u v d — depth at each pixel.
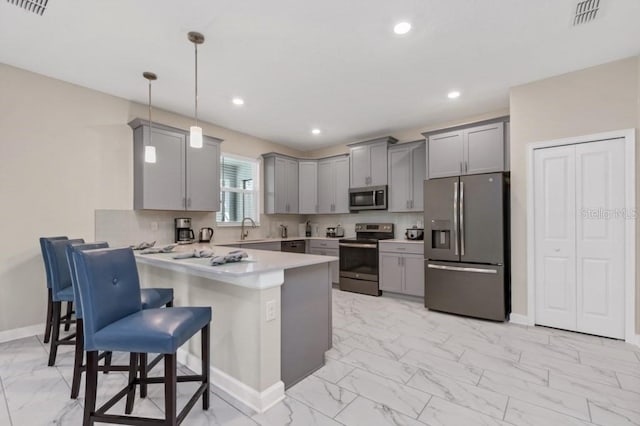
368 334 2.93
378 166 4.84
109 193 3.37
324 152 5.94
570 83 2.93
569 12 2.07
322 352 2.29
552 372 2.18
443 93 3.40
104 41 2.39
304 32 2.28
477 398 1.87
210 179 4.12
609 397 1.87
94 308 1.39
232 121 4.35
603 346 2.62
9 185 2.74
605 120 2.77
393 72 2.91
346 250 4.82
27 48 2.49
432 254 3.70
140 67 2.80
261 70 2.86
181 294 2.35
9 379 2.05
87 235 3.19
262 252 2.76
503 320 3.24
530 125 3.13
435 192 3.69
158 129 3.57
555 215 3.04
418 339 2.81
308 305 2.18
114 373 2.16
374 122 4.41
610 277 2.79
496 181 3.27
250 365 1.82
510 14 2.09
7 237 2.73
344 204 5.28
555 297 3.05
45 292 2.92
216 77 3.00
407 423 1.64
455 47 2.50
